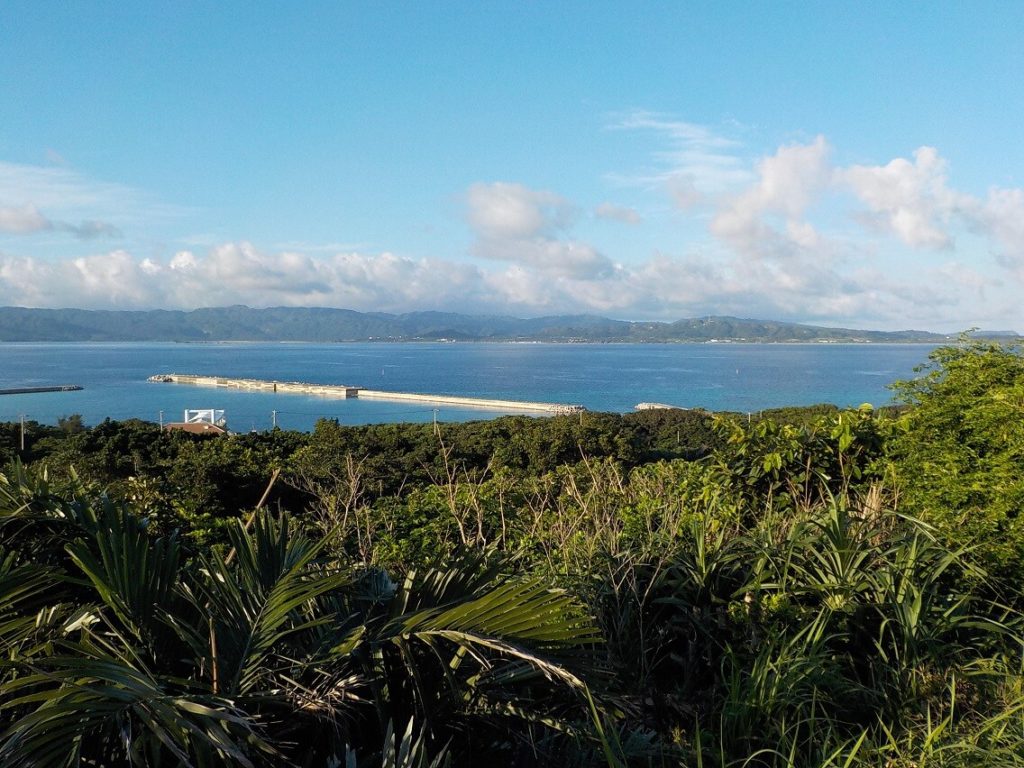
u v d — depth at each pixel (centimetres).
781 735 276
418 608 265
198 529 559
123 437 1911
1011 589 413
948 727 297
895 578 385
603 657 334
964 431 499
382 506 652
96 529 278
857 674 345
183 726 184
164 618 232
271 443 1900
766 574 393
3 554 264
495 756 250
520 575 399
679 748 276
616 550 425
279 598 243
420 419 8469
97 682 198
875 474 593
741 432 622
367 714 244
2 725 228
